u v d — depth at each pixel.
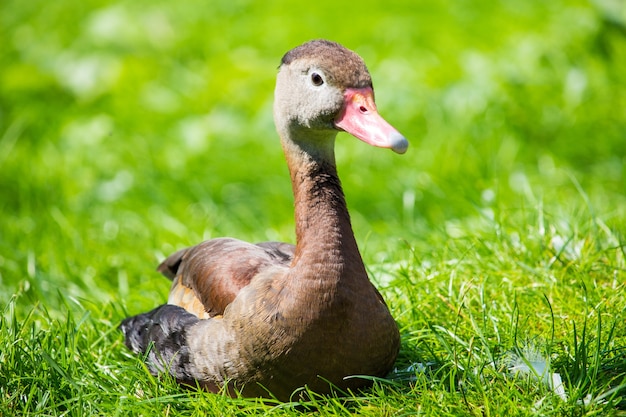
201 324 7.47
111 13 18.47
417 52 15.97
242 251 7.95
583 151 13.45
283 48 17.20
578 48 15.33
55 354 8.00
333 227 7.11
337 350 6.96
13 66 16.88
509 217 10.34
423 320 8.28
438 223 11.22
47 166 14.00
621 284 8.60
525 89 14.41
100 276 10.66
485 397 6.84
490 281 8.94
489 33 16.22
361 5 18.22
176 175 13.45
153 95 16.02
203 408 7.23
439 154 13.02
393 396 7.17
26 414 7.23
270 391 7.12
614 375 7.25
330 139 7.42
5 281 10.52
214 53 17.62
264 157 13.88
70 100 16.50
